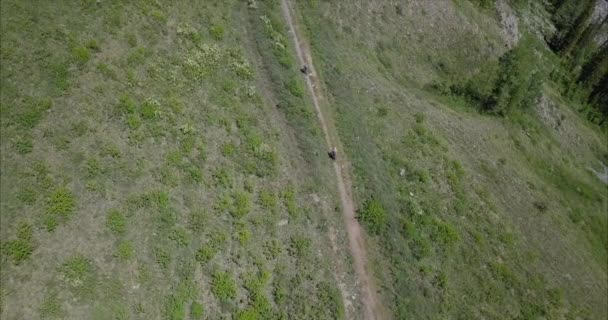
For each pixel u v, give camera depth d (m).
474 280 49.09
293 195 43.81
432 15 75.56
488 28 84.81
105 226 35.00
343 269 42.78
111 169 37.06
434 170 54.94
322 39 59.03
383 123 55.53
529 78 81.12
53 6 41.31
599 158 93.88
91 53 40.78
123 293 33.69
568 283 57.38
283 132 47.62
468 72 75.75
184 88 44.12
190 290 35.66
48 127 36.19
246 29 53.06
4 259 31.11
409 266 45.75
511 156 69.88
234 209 40.28
